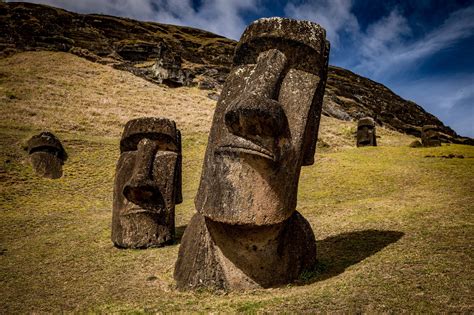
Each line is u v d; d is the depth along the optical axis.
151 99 39.16
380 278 5.52
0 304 6.47
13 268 8.66
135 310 5.49
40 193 17.25
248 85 6.34
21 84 33.41
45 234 12.03
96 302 6.26
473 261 5.71
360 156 24.97
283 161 5.95
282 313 4.62
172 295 6.18
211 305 5.38
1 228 12.55
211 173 6.26
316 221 11.09
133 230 9.87
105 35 60.06
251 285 6.13
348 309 4.48
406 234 8.20
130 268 8.19
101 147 23.12
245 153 5.78
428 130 32.00
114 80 42.75
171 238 10.18
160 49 55.97
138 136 10.48
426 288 4.86
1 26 47.09
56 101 31.19
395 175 18.23
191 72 55.91
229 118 5.84
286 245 6.52
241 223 5.77
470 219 8.66
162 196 10.17
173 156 10.56
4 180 17.67
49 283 7.55
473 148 29.19
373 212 11.31
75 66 43.41
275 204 5.87
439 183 15.57
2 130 22.95
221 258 6.34
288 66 6.57
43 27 50.38
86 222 13.62
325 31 6.77
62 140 22.77
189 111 37.22
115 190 10.52
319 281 6.15
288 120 6.20
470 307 4.18
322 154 25.69
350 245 8.10
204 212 6.14
